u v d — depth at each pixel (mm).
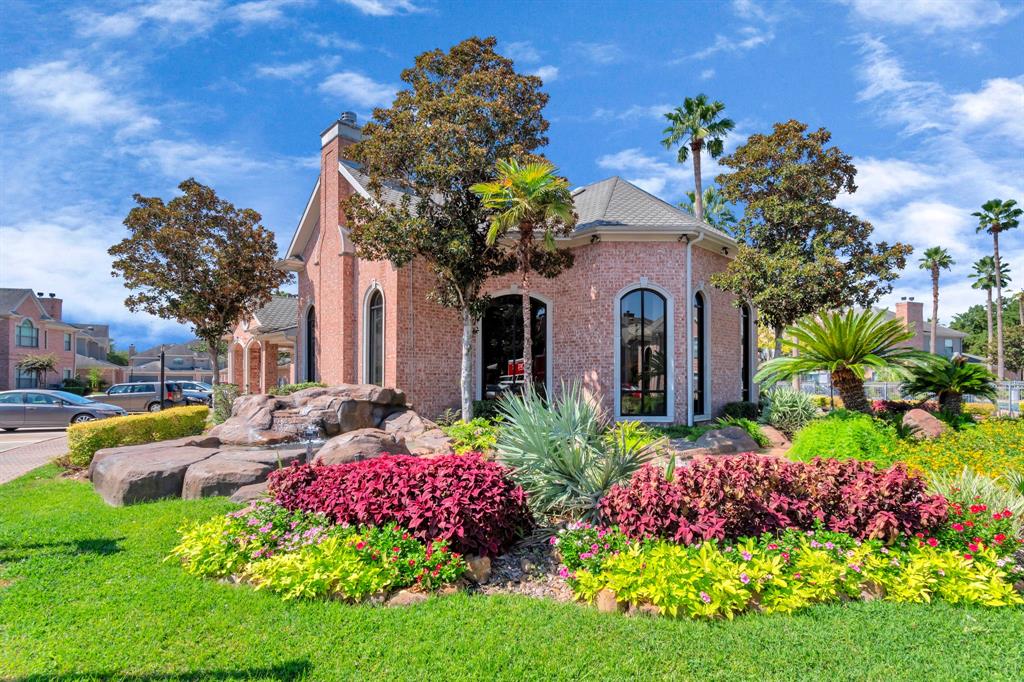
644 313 16859
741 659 3783
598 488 6523
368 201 14773
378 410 13273
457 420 16234
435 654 3846
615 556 4922
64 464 11820
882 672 3631
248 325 29484
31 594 4863
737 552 4906
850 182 20812
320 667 3703
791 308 18766
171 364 69688
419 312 17156
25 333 44062
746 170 20594
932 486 6738
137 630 4199
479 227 15750
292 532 5656
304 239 22562
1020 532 5832
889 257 19531
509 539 5910
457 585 5070
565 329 17484
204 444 11352
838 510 5527
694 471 5488
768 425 16156
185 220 22250
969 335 62594
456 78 15891
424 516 5371
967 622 4305
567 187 14578
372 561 5066
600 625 4273
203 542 5566
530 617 4426
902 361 12102
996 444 10516
